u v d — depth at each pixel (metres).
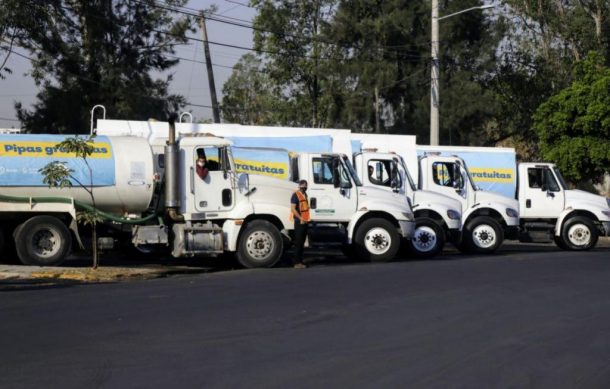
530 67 56.06
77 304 15.53
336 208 25.03
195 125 27.61
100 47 45.03
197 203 23.09
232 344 12.09
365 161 27.25
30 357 11.08
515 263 24.44
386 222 25.42
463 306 15.88
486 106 56.22
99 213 22.48
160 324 13.55
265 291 17.61
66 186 22.02
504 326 13.91
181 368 10.56
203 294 17.06
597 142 38.97
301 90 61.59
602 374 10.75
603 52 51.62
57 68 44.47
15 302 15.74
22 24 40.84
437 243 27.25
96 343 12.00
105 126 26.75
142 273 21.41
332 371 10.56
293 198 23.25
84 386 9.62
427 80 57.66
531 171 31.69
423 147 31.05
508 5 55.44
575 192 31.92
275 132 28.42
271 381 10.00
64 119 44.44
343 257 27.86
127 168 22.77
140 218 23.42
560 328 13.82
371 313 14.92
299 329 13.33
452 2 57.94
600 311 15.58
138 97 45.84
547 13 53.56
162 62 47.03
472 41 58.69
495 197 29.88
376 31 56.66
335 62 57.31
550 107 40.50
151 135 27.06
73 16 44.78
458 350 11.98
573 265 23.86
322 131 29.02
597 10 52.50
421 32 58.03
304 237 23.31
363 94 57.41
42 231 22.16
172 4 46.75
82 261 25.22
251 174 23.66
